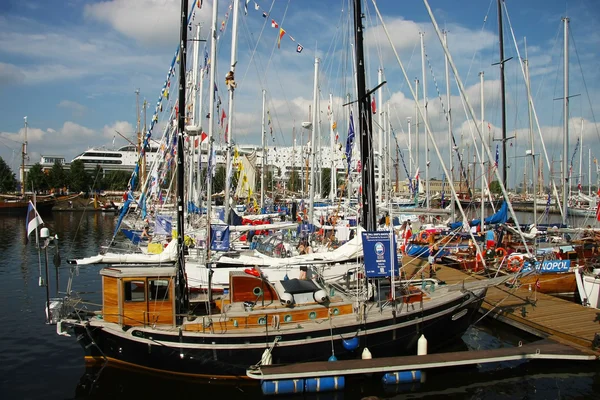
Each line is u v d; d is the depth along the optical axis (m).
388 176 28.42
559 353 13.74
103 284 13.14
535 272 17.09
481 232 26.59
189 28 17.94
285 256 22.09
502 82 28.91
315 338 12.94
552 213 54.09
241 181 36.88
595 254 24.59
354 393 12.63
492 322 18.36
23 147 76.69
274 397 12.20
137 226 33.97
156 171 28.52
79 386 13.07
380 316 13.64
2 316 19.81
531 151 29.53
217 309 14.75
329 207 37.34
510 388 13.10
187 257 20.45
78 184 100.94
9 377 13.65
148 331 12.64
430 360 12.94
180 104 13.99
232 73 21.73
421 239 30.11
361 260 16.66
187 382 12.88
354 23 15.06
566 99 29.03
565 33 28.92
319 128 32.72
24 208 73.50
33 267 31.67
